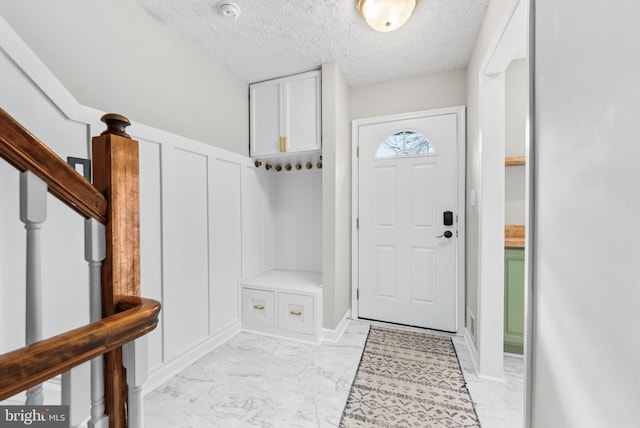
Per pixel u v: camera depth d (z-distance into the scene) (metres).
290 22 1.68
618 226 0.52
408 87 2.42
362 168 2.58
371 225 2.57
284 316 2.25
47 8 1.17
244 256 2.45
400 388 1.58
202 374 1.73
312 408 1.42
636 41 0.47
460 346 2.09
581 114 0.64
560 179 0.74
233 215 2.30
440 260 2.35
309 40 1.87
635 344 0.48
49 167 0.55
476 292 1.85
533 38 0.90
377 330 2.37
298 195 2.88
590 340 0.61
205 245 1.99
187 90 1.86
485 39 1.58
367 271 2.59
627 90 0.50
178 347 1.77
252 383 1.63
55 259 1.21
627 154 0.50
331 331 2.17
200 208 1.95
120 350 0.65
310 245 2.84
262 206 2.73
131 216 0.70
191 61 1.89
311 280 2.46
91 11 1.32
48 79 1.13
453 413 1.38
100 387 0.63
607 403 0.55
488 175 1.66
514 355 1.94
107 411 0.64
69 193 0.58
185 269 1.82
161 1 1.52
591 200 0.61
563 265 0.72
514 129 2.17
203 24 1.71
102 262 0.67
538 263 0.87
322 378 1.68
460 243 2.27
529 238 0.91
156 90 1.64
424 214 2.40
